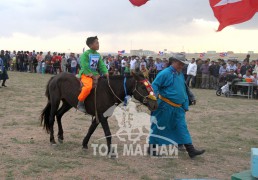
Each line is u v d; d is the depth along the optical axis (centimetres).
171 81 685
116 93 688
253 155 461
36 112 1202
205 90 2400
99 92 695
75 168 623
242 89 2091
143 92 662
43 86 2123
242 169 666
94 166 641
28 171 593
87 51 707
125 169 633
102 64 720
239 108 1534
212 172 641
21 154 693
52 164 636
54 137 849
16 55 3509
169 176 604
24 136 845
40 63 3322
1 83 2186
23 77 2752
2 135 845
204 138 918
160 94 695
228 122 1168
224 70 2283
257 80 2005
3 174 577
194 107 1502
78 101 718
